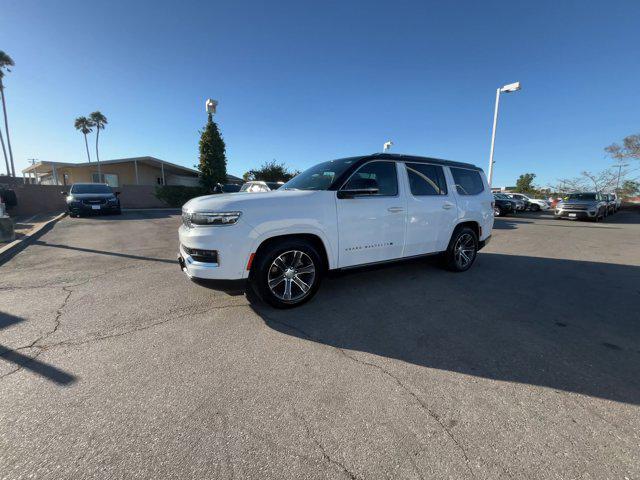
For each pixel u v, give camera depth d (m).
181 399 2.23
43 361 2.69
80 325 3.37
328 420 2.04
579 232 12.17
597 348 3.00
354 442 1.88
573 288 4.84
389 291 4.49
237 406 2.17
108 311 3.73
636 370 2.64
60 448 1.81
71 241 8.45
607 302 4.24
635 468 1.71
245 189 15.19
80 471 1.67
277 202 3.54
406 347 2.97
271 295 3.61
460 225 5.41
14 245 7.30
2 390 2.31
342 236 3.95
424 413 2.12
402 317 3.63
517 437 1.92
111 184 29.06
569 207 17.92
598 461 1.76
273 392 2.31
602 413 2.14
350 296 4.27
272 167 31.47
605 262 6.71
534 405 2.21
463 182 5.48
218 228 3.30
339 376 2.51
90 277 5.12
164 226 11.55
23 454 1.77
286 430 1.96
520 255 7.45
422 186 4.80
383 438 1.91
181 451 1.80
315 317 3.59
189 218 3.52
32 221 12.61
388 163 4.49
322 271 3.95
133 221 13.04
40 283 4.80
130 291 4.43
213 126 22.98
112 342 3.02
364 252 4.18
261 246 3.55
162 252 7.09
